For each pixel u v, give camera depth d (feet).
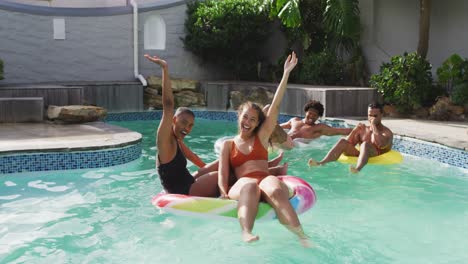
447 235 15.49
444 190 20.11
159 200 14.94
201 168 17.56
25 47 42.27
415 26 40.04
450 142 23.99
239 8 45.62
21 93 34.58
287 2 40.06
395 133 27.43
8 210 17.21
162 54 47.50
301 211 14.88
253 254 13.82
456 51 37.55
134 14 45.65
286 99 39.40
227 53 48.34
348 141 24.38
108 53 45.37
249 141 15.72
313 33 45.57
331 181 21.15
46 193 19.19
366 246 14.56
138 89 42.68
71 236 15.06
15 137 25.57
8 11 41.29
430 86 35.42
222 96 43.52
